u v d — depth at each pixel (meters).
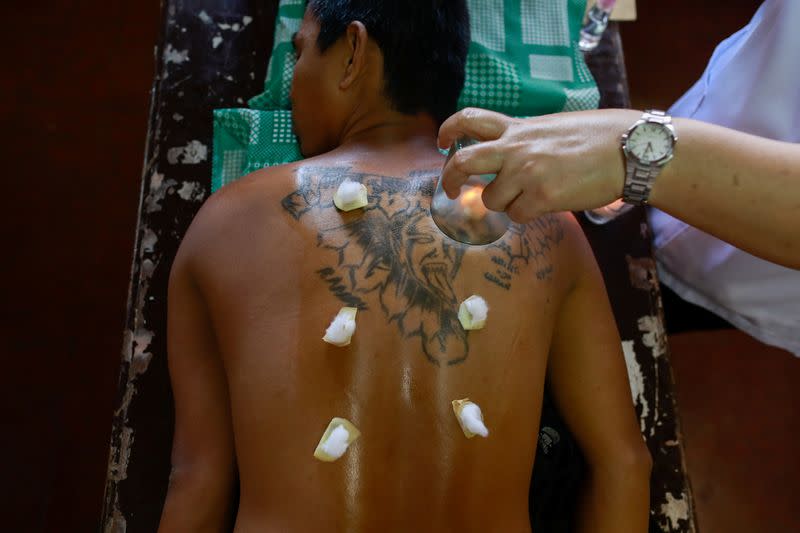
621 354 1.04
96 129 2.03
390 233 0.87
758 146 0.80
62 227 1.93
